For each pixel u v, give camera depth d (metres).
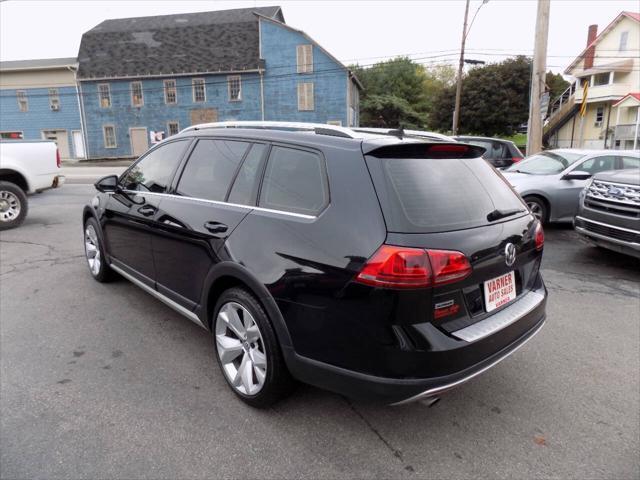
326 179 2.42
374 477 2.23
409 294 2.07
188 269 3.17
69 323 3.92
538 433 2.58
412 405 2.83
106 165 31.98
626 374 3.23
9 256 6.03
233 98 34.78
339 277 2.21
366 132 2.77
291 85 33.88
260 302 2.59
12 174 7.96
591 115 38.94
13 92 37.09
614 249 5.59
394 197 2.20
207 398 2.86
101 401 2.81
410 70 53.91
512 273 2.63
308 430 2.57
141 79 35.50
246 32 36.03
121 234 4.11
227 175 3.03
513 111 41.03
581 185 7.85
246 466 2.29
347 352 2.23
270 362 2.57
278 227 2.52
